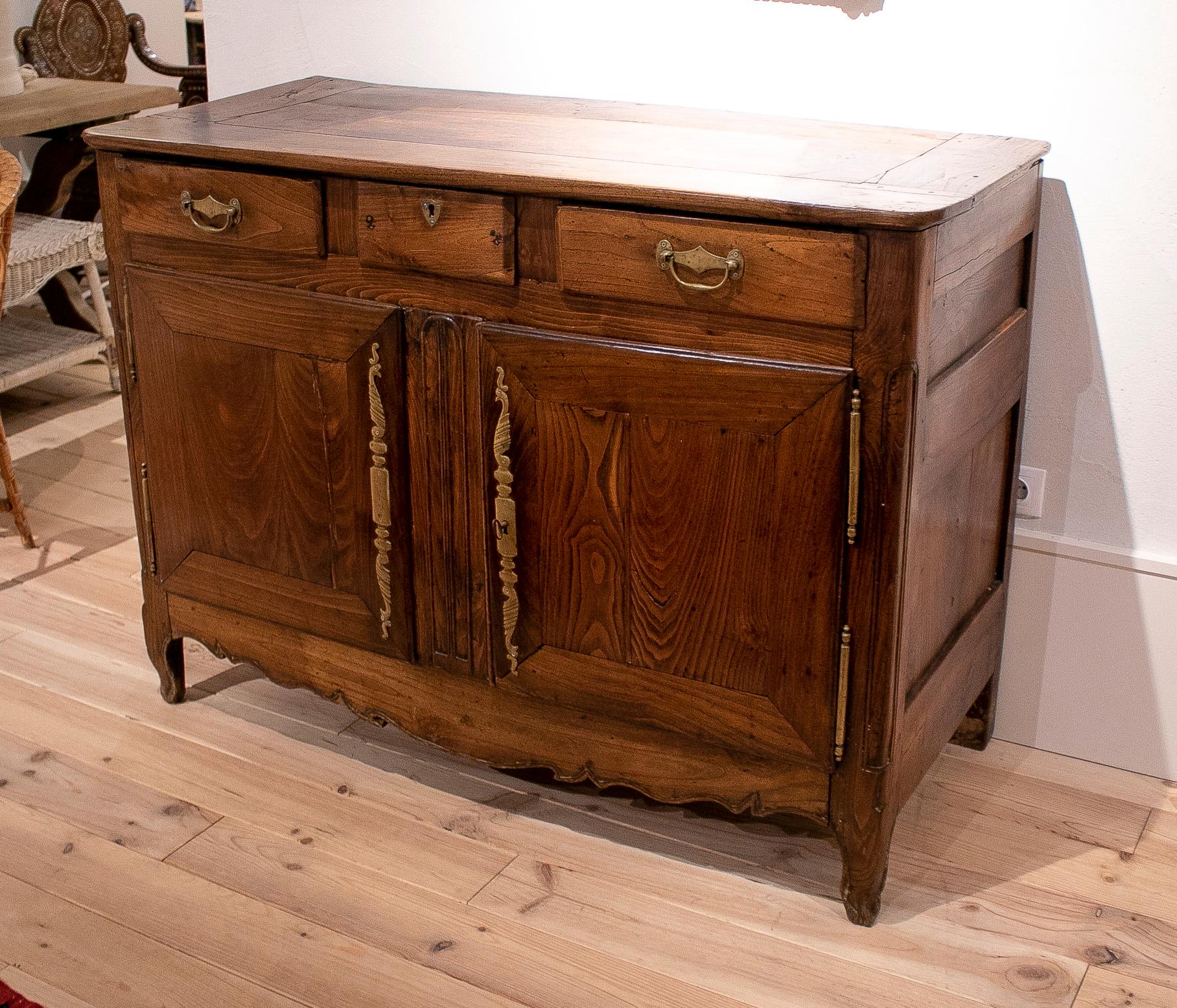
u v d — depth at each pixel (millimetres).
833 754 1633
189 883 1776
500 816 1928
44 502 2895
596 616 1725
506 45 2121
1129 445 1901
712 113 1959
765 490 1562
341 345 1767
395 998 1584
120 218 1893
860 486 1511
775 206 1434
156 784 1981
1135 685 1988
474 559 1780
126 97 3555
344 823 1904
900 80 1869
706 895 1772
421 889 1773
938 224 1419
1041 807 1944
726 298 1513
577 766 1826
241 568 1984
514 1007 1571
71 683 2242
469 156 1672
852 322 1455
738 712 1675
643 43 2020
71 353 3088
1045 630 2029
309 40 2275
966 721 2074
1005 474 1932
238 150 1733
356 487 1829
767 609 1611
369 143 1757
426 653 1873
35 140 4164
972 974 1627
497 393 1675
